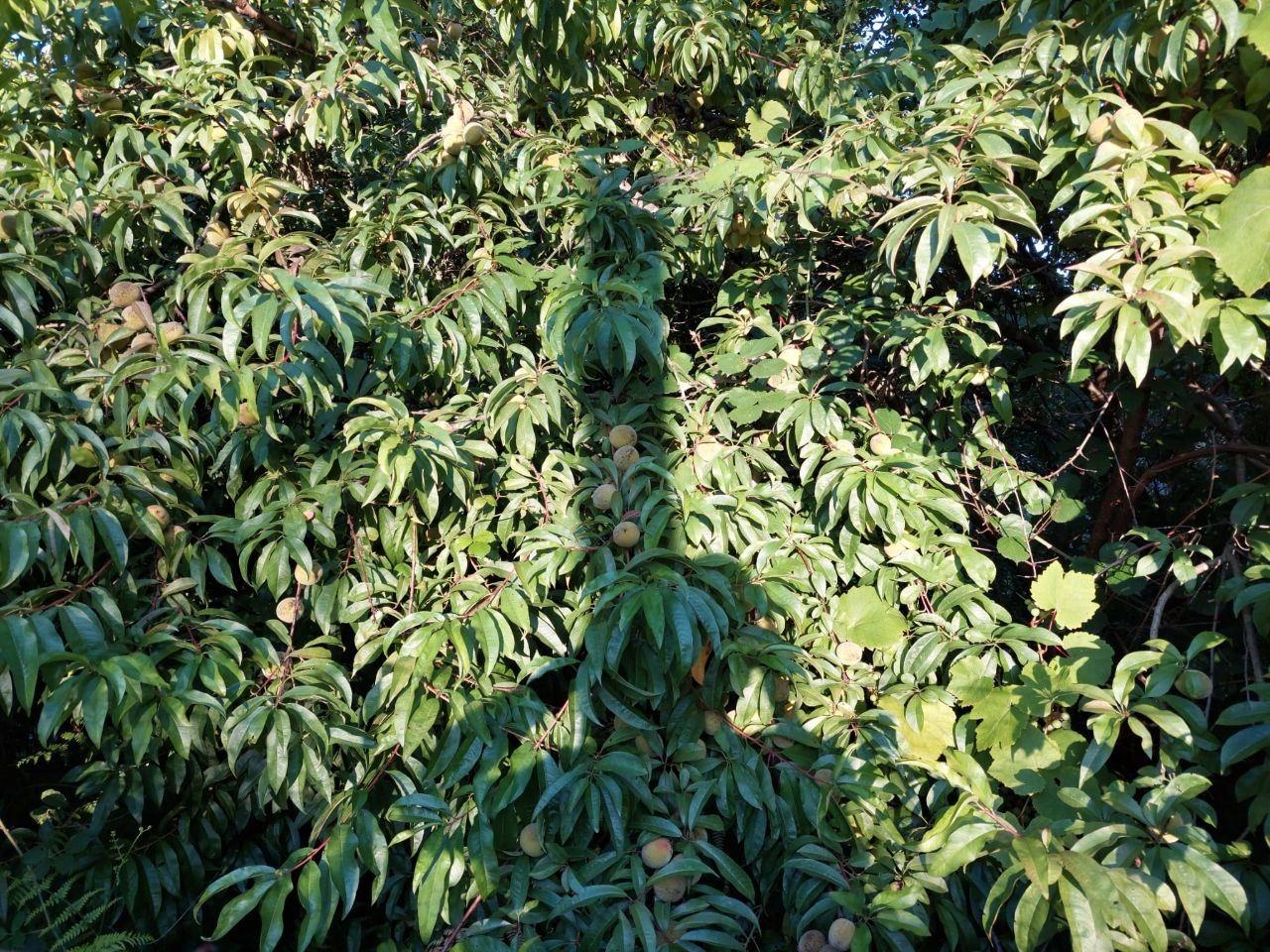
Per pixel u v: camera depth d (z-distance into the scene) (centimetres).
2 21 212
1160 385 248
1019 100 195
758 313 261
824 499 232
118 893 225
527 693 198
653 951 171
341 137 272
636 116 289
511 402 222
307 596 225
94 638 172
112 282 240
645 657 196
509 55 287
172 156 237
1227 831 212
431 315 227
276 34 305
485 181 263
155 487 195
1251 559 212
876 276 265
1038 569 281
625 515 211
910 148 205
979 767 186
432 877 182
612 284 214
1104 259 169
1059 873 147
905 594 222
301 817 228
